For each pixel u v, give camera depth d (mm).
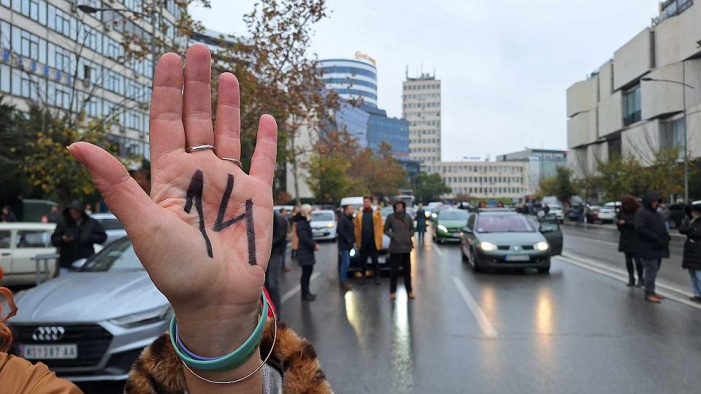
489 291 10312
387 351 6219
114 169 1059
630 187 38594
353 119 122750
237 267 1226
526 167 163000
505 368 5484
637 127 50000
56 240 8477
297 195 36094
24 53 21641
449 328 7312
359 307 8977
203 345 1179
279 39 14312
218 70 14195
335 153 21172
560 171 61938
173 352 1407
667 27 45031
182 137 1312
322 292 10656
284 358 1505
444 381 5121
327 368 5602
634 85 52188
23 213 26516
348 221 11266
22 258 11391
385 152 84312
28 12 21844
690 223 8867
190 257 1139
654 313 8047
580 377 5152
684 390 4777
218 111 1389
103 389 4973
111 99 32062
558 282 11336
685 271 13055
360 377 5289
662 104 44312
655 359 5707
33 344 4660
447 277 12352
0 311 1430
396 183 91688
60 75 20656
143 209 1094
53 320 4676
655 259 8969
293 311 8719
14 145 22594
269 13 14031
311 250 9773
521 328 7238
